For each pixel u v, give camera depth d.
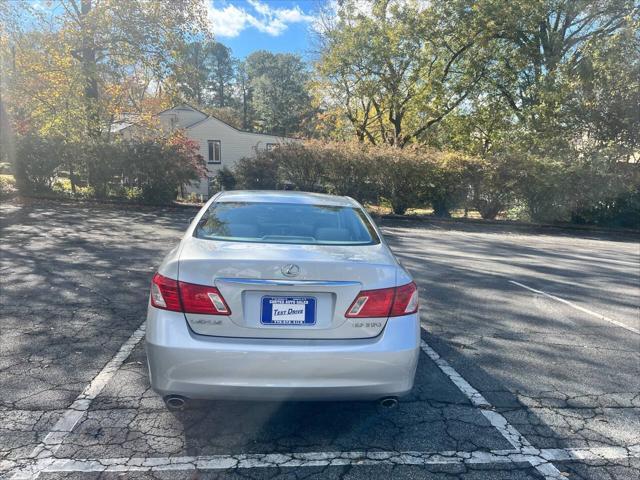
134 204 14.97
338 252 2.81
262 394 2.54
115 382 3.39
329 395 2.58
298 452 2.68
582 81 17.33
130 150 14.91
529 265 8.84
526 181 16.00
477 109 23.05
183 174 15.43
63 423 2.85
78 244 8.37
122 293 5.54
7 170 15.08
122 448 2.63
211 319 2.54
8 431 2.75
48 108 17.22
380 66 21.80
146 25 16.72
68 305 5.04
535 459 2.70
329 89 24.12
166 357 2.51
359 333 2.62
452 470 2.57
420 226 14.77
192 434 2.81
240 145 34.50
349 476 2.48
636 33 17.33
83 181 15.49
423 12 20.69
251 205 3.55
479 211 16.78
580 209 16.34
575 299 6.39
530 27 20.62
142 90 22.70
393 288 2.69
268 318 2.56
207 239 2.98
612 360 4.25
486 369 3.94
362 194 16.44
